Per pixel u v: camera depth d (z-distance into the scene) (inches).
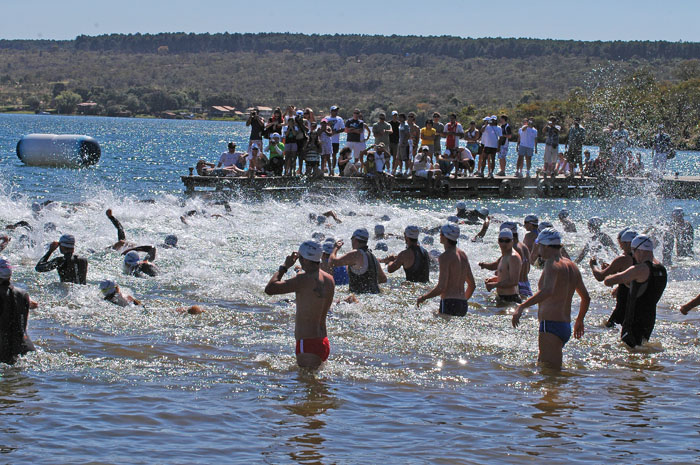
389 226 785.6
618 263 402.9
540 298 333.4
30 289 454.0
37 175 1334.9
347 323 403.9
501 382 318.7
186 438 253.1
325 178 1023.6
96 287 464.4
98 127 4943.4
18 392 291.9
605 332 397.7
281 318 417.4
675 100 3201.3
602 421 275.3
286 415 276.1
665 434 263.4
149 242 637.9
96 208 808.3
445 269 417.4
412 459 239.3
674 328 409.7
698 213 995.3
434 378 322.3
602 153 1216.2
